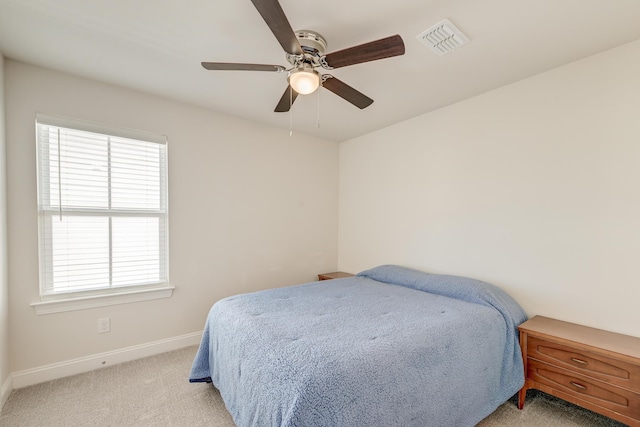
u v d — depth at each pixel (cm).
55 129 216
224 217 296
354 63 157
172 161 265
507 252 230
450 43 176
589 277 191
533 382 184
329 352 128
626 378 149
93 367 228
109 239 238
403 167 314
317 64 164
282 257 339
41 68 209
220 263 294
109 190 237
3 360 188
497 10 148
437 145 280
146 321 253
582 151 194
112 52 190
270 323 163
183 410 182
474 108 251
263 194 323
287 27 129
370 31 166
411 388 131
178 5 147
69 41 178
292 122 319
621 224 179
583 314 192
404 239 312
